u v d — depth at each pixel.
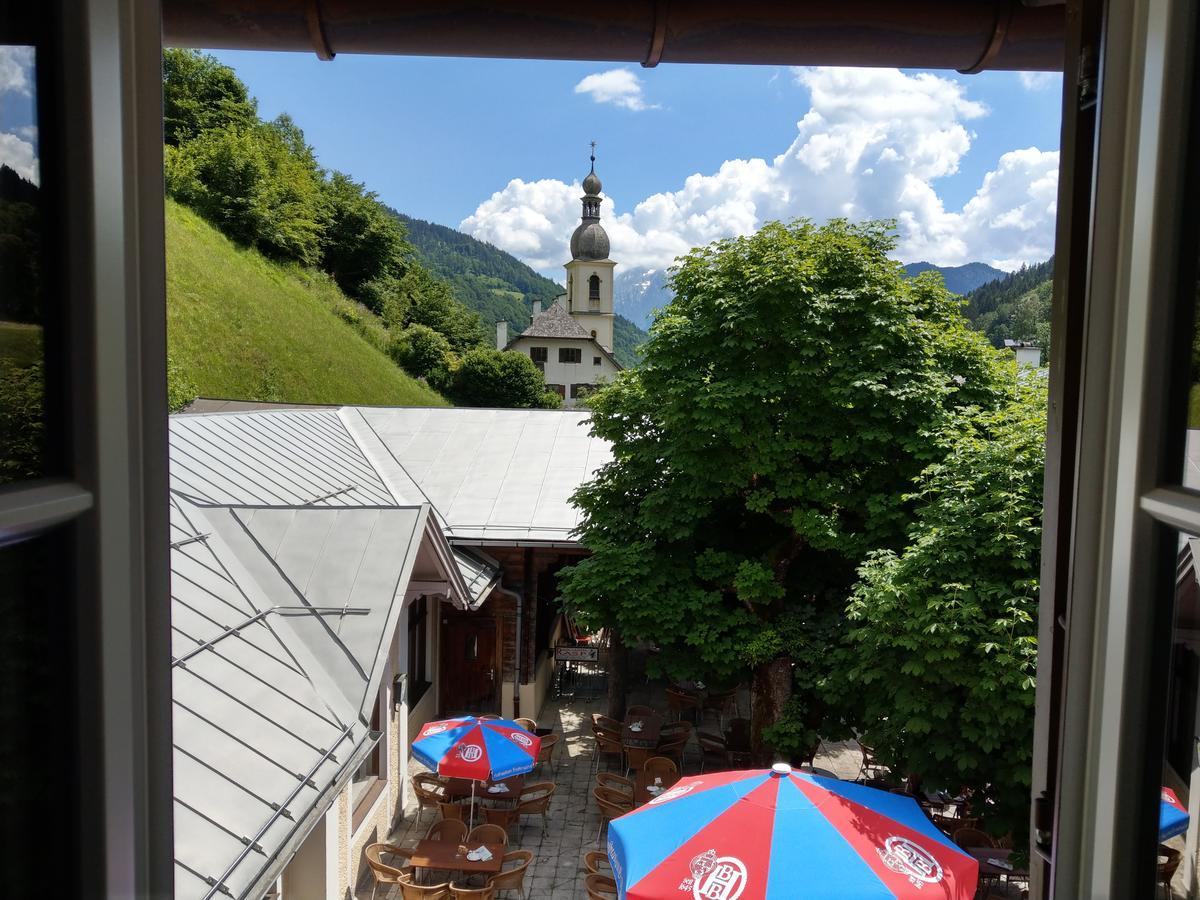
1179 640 1.19
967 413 10.81
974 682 8.71
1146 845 1.28
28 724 1.04
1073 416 1.73
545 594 18.03
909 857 6.87
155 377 1.28
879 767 12.72
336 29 2.23
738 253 12.27
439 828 10.88
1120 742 1.29
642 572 12.16
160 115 1.26
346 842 9.78
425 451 18.19
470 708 17.06
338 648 8.27
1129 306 1.28
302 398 41.03
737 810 7.24
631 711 15.82
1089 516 1.41
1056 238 1.78
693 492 12.15
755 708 12.66
